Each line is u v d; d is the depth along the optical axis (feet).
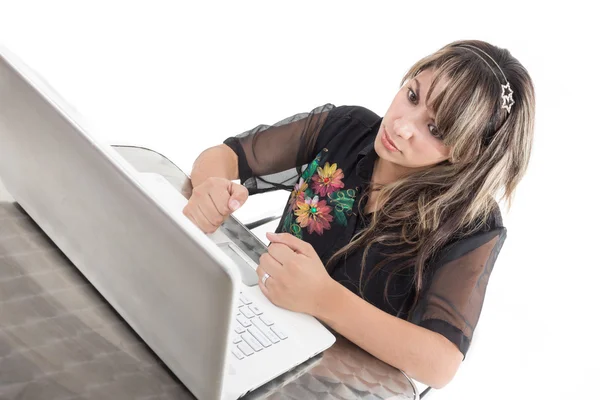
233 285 3.01
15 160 4.18
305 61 10.75
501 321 8.70
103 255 3.78
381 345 4.43
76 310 4.07
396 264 5.35
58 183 3.84
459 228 5.09
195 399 3.74
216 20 11.07
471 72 4.71
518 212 9.89
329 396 4.04
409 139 4.89
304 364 4.21
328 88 10.36
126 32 10.30
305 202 5.91
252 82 10.32
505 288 9.12
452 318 4.72
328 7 11.44
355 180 5.76
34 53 9.19
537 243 9.70
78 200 3.74
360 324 4.45
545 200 10.09
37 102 3.66
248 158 6.14
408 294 5.33
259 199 8.79
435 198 5.11
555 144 10.34
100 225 3.64
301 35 11.16
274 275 4.45
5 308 3.98
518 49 10.24
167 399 3.71
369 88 10.39
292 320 4.40
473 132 4.76
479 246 5.04
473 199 5.05
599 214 10.14
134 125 9.19
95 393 3.66
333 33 11.24
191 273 3.14
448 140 4.80
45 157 3.83
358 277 5.46
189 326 3.35
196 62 10.40
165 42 10.46
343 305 4.47
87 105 9.07
